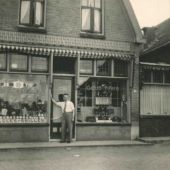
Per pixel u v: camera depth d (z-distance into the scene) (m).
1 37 14.52
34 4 15.27
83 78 15.98
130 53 16.56
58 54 15.32
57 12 15.58
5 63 14.72
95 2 16.39
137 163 10.53
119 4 16.72
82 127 15.73
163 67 17.19
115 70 16.53
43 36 15.16
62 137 15.04
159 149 13.85
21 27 14.87
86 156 11.87
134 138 16.48
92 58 16.09
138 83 16.70
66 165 10.09
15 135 14.73
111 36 16.34
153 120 17.14
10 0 14.87
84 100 16.03
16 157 11.52
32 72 15.09
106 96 16.41
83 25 16.09
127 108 16.66
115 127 16.25
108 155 12.14
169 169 9.62
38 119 15.16
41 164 10.23
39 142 14.93
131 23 16.64
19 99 14.97
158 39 21.19
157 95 17.38
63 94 15.65
